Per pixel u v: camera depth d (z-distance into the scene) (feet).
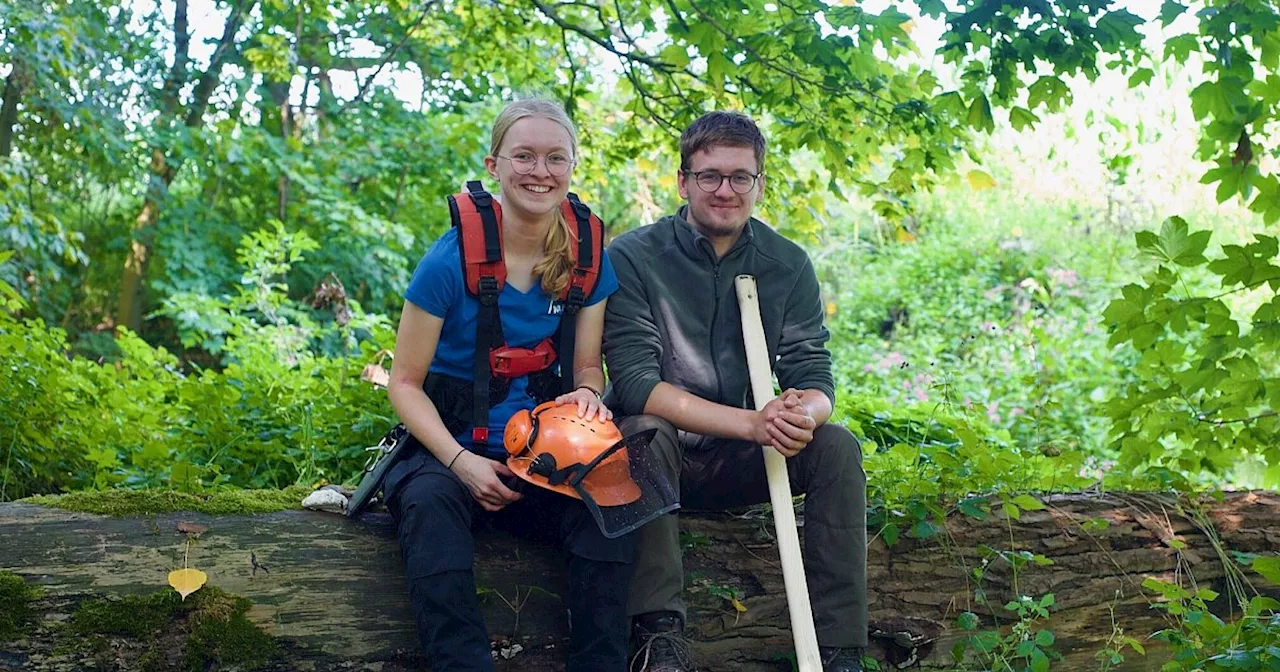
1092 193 35.35
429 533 8.21
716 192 9.64
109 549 8.49
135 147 35.76
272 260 36.17
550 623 9.30
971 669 10.54
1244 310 28.32
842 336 35.32
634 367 9.48
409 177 38.78
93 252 40.06
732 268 9.98
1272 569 8.91
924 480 11.12
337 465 13.57
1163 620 11.24
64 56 30.27
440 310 8.76
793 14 12.79
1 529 8.43
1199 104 10.73
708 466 9.97
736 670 9.93
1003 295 35.81
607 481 8.61
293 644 8.62
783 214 18.78
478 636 8.11
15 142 35.58
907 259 38.34
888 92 13.60
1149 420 12.44
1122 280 33.86
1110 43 10.43
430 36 26.81
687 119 16.31
